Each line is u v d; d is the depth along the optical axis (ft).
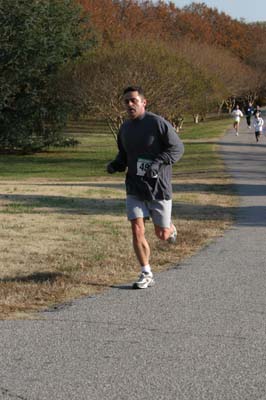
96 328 23.58
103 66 162.71
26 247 39.63
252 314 25.50
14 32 183.32
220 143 183.83
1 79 183.52
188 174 107.96
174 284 30.55
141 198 29.40
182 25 427.33
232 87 341.41
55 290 28.89
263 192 76.54
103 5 345.31
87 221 51.55
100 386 18.25
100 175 128.57
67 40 190.90
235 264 35.35
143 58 163.12
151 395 17.65
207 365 19.89
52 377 18.90
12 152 194.90
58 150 199.11
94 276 31.81
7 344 21.74
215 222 51.55
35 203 63.52
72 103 177.88
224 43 458.09
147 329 23.47
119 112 163.02
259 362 20.16
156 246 40.11
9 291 28.45
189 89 168.96
